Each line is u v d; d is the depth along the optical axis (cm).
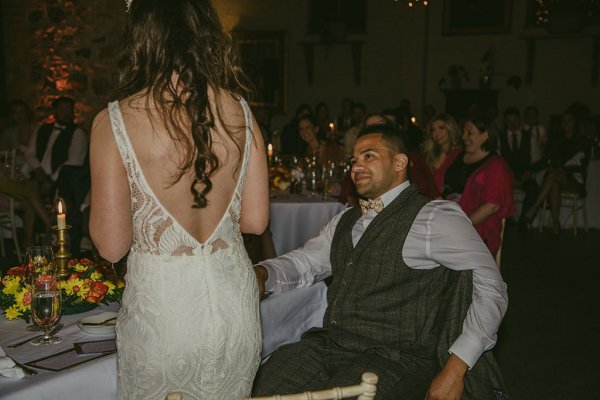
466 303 179
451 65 995
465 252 176
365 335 184
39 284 157
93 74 830
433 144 441
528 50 949
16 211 589
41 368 140
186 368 124
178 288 124
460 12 980
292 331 205
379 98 1026
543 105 960
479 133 355
